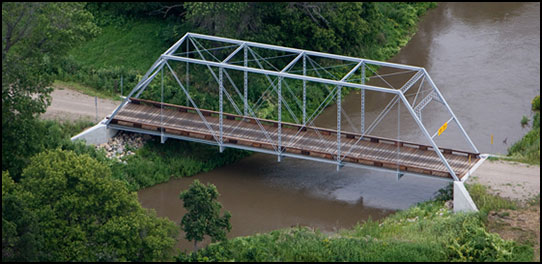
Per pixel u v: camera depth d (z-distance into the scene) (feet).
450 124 352.08
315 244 266.16
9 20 299.79
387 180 315.78
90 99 353.72
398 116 338.75
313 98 372.38
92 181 253.65
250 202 307.17
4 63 295.69
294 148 309.83
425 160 304.09
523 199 287.69
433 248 262.67
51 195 253.24
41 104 301.63
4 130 295.69
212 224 261.03
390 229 280.31
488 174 300.40
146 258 252.42
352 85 297.33
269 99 366.22
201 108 346.74
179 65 374.02
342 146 312.29
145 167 319.47
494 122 353.10
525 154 318.65
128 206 257.96
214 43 374.02
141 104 341.41
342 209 300.61
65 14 307.99
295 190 312.50
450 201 294.25
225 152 332.19
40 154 265.95
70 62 372.38
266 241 269.64
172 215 299.99
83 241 248.73
